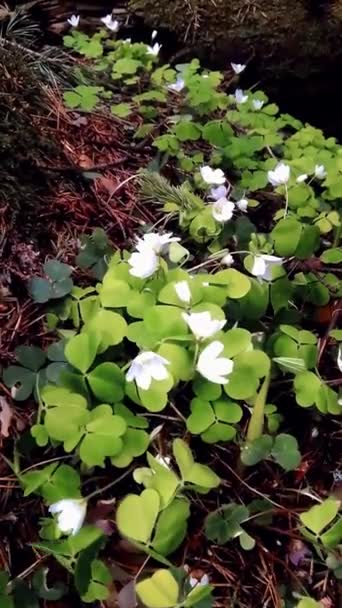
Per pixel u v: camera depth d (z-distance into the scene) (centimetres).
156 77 42
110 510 22
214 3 47
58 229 30
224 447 25
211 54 48
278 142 38
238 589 23
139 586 19
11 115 32
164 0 47
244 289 26
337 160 36
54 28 47
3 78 34
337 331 27
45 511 23
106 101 41
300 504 24
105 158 36
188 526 23
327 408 24
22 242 29
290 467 23
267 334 28
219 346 22
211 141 37
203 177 33
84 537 21
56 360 25
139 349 25
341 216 34
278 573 23
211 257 29
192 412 23
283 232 29
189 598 19
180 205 33
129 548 22
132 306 25
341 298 30
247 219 32
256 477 25
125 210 33
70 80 41
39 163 32
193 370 23
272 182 33
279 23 46
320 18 46
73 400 22
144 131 37
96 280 29
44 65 40
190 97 40
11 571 22
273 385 26
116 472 24
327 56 47
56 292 27
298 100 50
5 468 23
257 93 42
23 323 27
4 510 22
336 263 32
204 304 25
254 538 23
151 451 24
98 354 25
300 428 26
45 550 21
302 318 29
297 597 22
